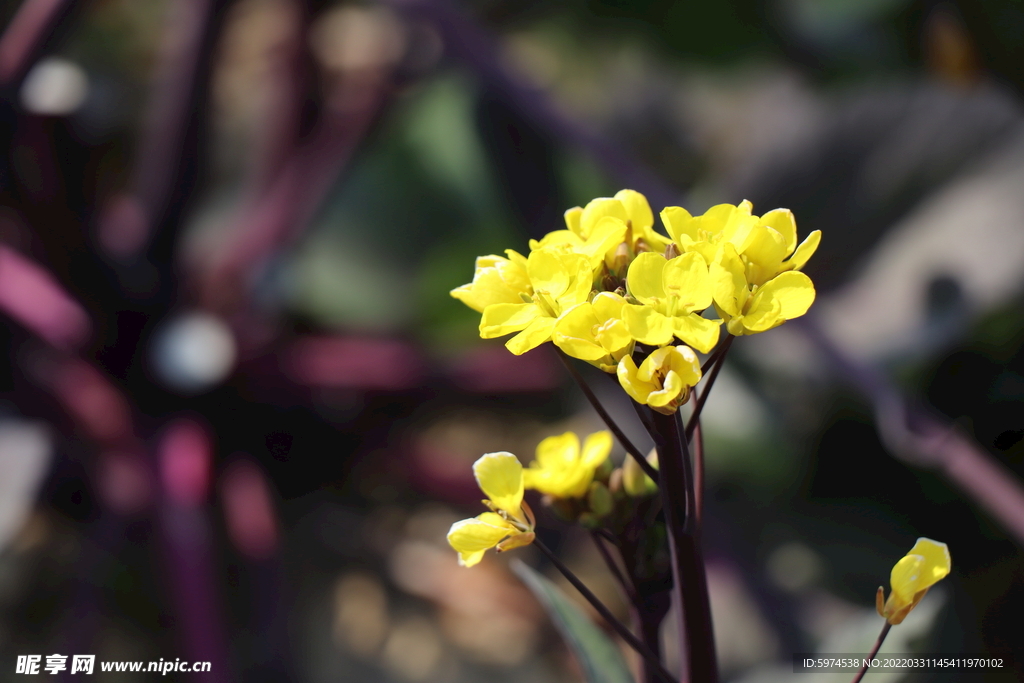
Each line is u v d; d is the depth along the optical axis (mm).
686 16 1170
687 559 476
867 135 971
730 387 939
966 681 721
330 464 1093
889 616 473
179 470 922
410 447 1080
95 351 979
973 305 840
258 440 1051
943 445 737
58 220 958
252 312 1070
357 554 1029
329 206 1161
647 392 453
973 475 717
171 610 848
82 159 970
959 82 1076
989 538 869
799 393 930
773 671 619
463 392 1078
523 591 975
